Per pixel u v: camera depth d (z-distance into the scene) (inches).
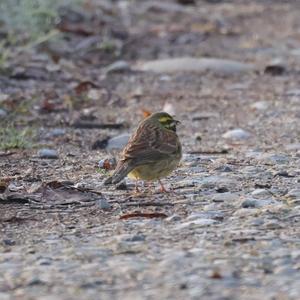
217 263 355.6
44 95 722.2
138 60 897.5
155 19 1093.8
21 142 584.4
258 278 340.5
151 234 394.9
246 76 837.2
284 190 470.0
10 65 794.2
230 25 1098.1
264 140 619.8
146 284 334.3
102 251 372.2
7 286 334.3
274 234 393.7
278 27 1094.4
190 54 928.3
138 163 452.8
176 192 468.8
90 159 557.6
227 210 432.5
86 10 1039.0
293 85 804.0
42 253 371.9
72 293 326.3
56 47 884.6
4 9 888.9
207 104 733.9
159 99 749.9
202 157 556.7
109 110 707.4
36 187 466.6
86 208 440.8
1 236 396.2
